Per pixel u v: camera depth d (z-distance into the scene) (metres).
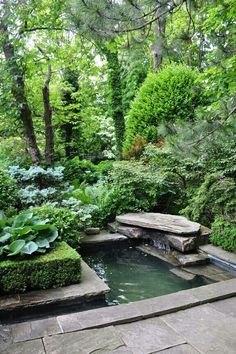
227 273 3.63
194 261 3.92
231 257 3.81
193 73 7.02
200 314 2.48
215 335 2.17
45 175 5.63
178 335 2.18
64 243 3.44
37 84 8.23
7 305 2.58
